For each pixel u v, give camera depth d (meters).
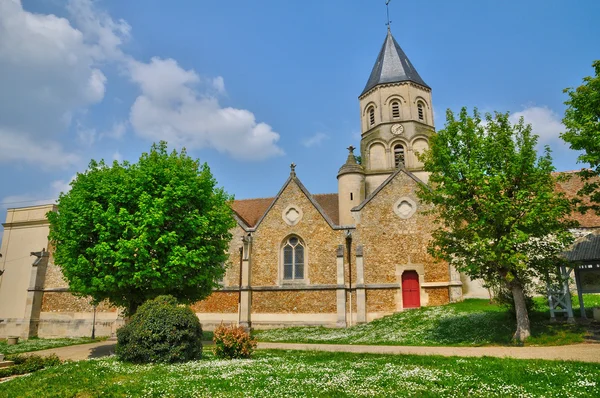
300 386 9.34
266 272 27.94
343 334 22.94
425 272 25.88
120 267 16.33
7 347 23.66
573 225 16.58
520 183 16.52
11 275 33.69
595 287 17.77
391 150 34.12
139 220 16.80
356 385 9.37
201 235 18.67
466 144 17.59
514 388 8.69
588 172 15.33
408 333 20.55
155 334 13.12
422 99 35.59
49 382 10.40
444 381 9.46
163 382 9.95
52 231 18.58
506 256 15.15
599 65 14.94
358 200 31.09
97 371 11.65
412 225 26.72
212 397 8.59
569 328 16.48
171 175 18.38
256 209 34.75
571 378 9.27
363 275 26.23
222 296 28.33
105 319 29.94
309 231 28.00
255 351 16.44
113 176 17.72
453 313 22.30
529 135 16.94
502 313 20.25
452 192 16.72
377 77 36.53
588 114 14.73
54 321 30.88
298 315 26.67
